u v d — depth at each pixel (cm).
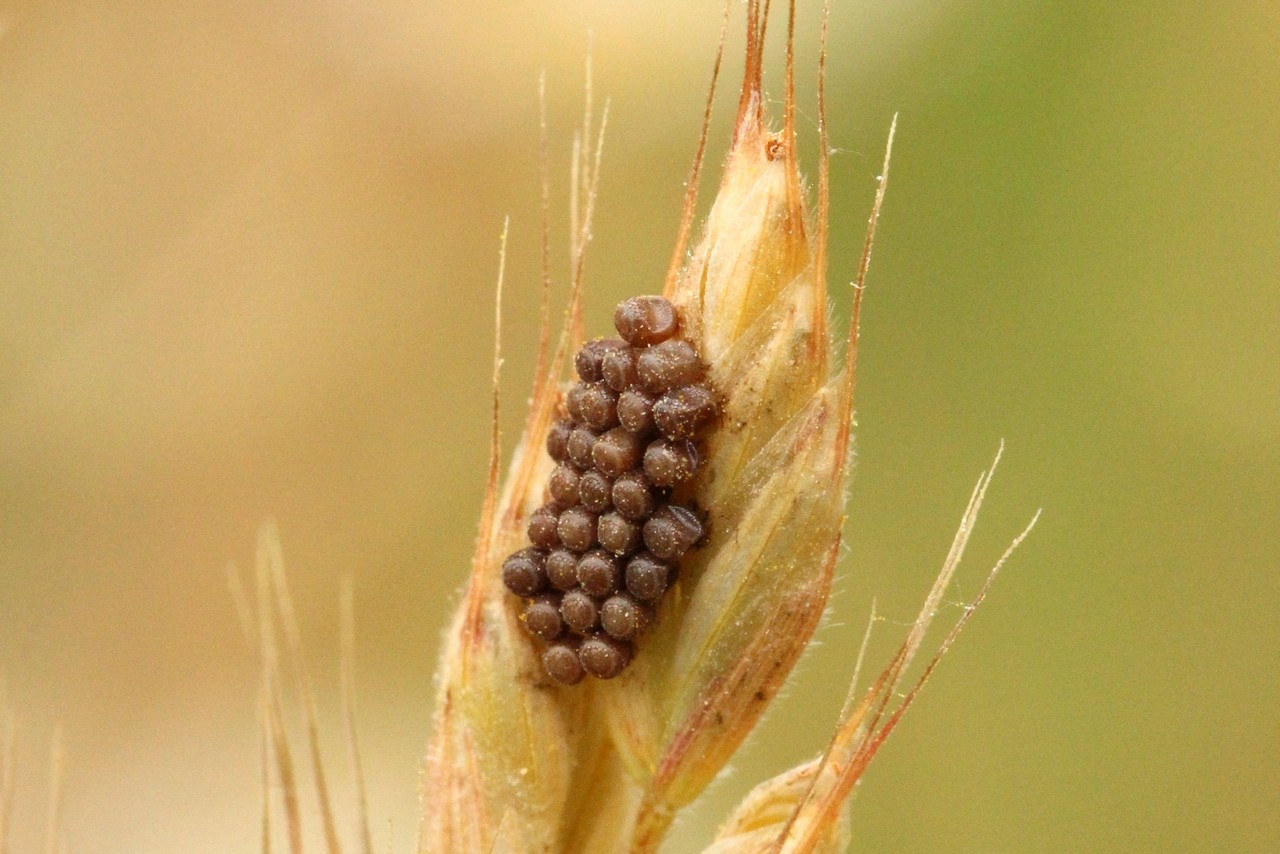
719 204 9
